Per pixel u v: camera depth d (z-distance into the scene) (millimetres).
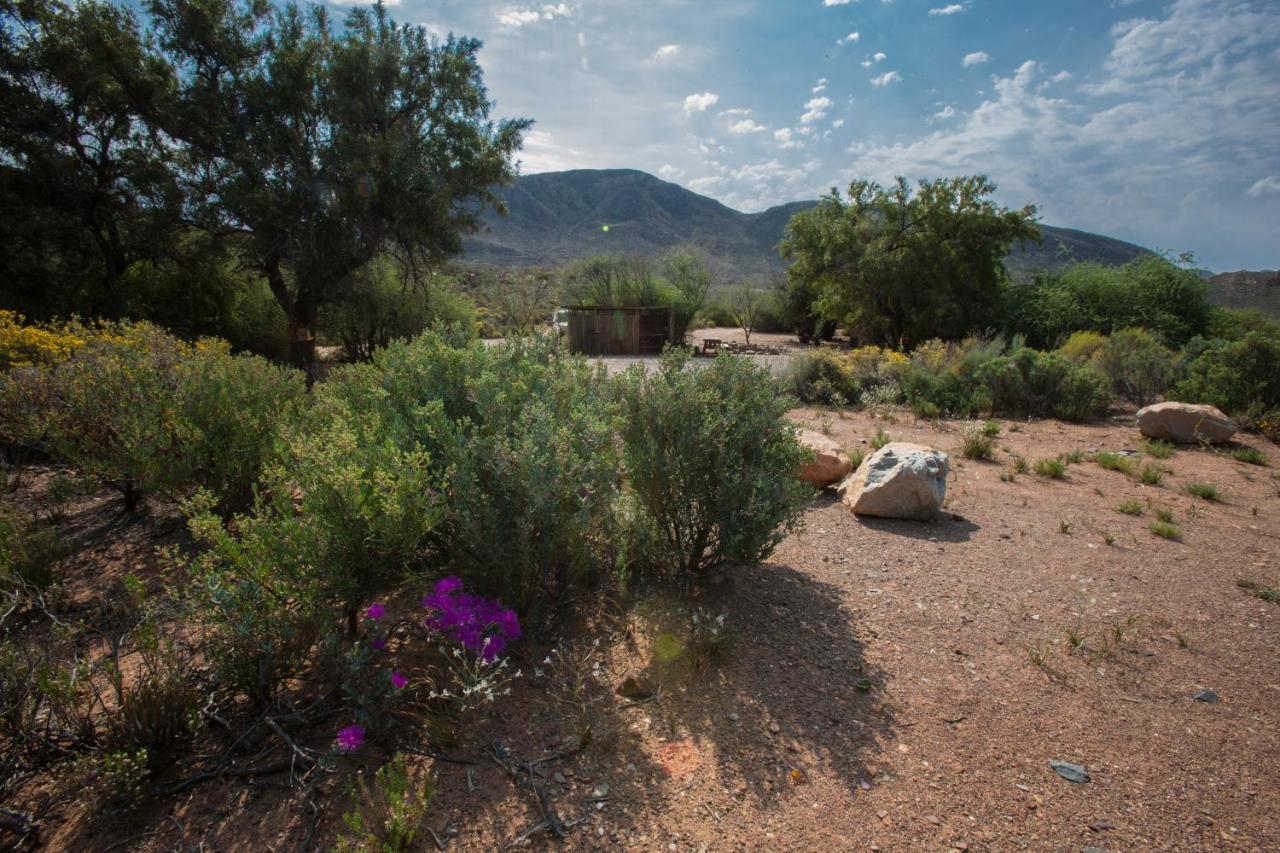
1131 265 19984
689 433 3676
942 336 21609
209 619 2525
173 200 13445
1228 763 2631
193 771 2381
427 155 16125
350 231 15062
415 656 3055
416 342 4086
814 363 12609
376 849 2002
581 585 3729
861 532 5219
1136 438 9148
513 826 2182
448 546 3240
